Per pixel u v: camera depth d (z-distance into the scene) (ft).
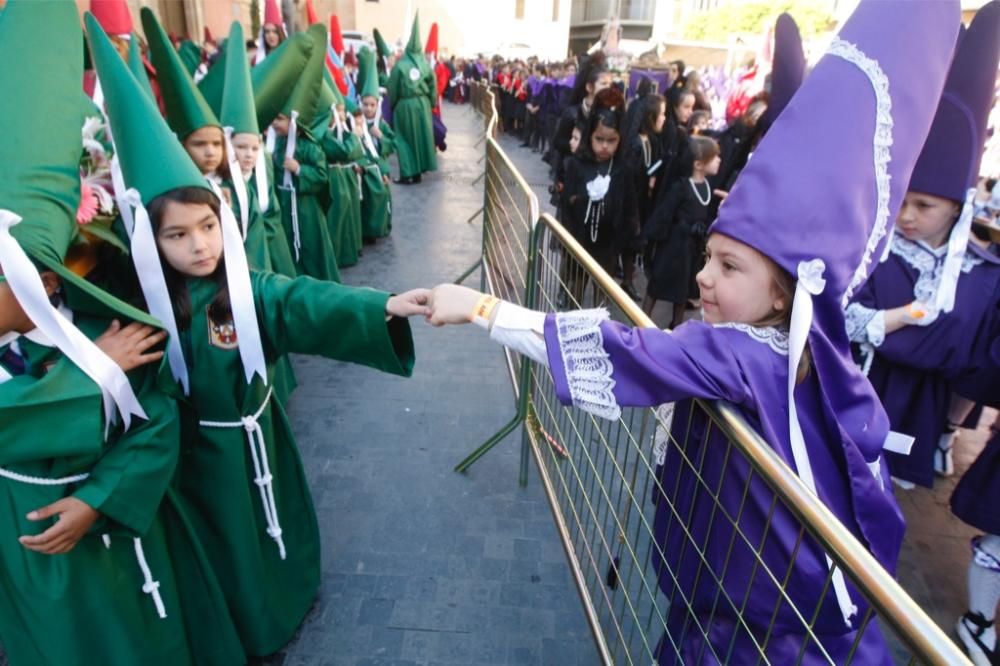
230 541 5.95
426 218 23.75
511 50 131.95
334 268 15.81
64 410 4.33
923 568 8.71
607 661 6.27
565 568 8.05
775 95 6.48
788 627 4.09
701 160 14.43
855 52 3.73
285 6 40.24
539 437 8.91
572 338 4.14
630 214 14.99
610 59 43.37
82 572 4.84
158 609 5.41
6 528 4.80
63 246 4.46
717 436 4.28
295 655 6.78
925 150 6.78
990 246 7.97
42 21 4.64
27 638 5.18
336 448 10.13
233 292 5.21
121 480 4.66
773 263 3.78
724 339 3.94
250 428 5.74
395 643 6.97
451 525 8.66
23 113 4.36
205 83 11.14
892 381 7.93
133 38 8.09
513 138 47.83
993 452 7.10
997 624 7.94
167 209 4.79
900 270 7.44
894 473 8.32
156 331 4.97
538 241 8.72
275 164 14.37
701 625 4.66
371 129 21.85
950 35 3.92
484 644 7.00
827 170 3.65
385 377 12.33
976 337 7.29
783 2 67.62
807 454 3.95
